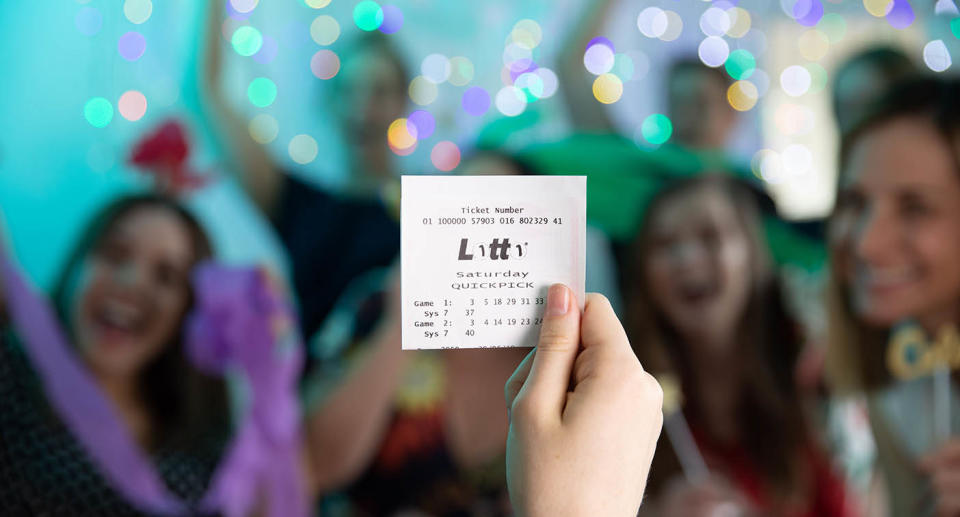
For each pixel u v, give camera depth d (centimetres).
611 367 62
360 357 172
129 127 164
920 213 181
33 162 160
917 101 180
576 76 172
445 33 169
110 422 161
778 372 182
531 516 60
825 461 184
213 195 168
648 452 62
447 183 65
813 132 180
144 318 166
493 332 65
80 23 161
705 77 175
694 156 177
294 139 168
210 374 170
